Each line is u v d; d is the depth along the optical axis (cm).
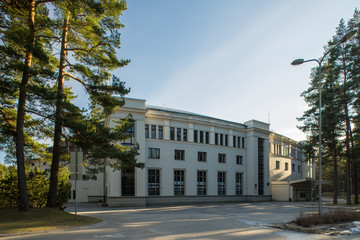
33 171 1794
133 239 978
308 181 5228
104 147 1750
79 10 1556
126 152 1995
